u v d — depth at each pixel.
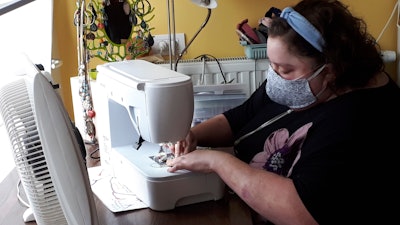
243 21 2.43
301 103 1.29
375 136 1.14
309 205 1.10
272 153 1.39
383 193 1.13
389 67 2.51
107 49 2.04
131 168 1.43
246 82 2.47
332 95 1.26
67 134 0.93
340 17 1.17
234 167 1.25
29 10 2.07
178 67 2.41
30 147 1.03
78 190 0.94
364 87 1.22
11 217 1.36
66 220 1.05
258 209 1.19
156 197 1.34
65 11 2.41
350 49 1.17
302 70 1.21
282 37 1.19
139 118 1.32
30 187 1.04
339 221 1.11
